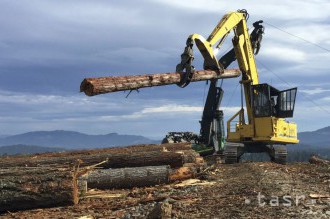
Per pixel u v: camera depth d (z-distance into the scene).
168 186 15.24
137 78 17.56
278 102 27.45
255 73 29.22
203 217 8.41
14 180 11.64
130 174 15.52
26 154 19.84
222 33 24.83
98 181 15.14
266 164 23.55
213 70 23.11
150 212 8.80
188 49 20.48
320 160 26.30
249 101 28.42
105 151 19.52
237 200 10.34
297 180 14.75
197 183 15.66
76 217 10.11
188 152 17.61
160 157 16.92
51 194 11.74
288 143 28.50
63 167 12.59
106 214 10.29
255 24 29.88
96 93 16.28
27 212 11.42
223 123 33.16
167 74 19.16
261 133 27.27
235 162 27.75
